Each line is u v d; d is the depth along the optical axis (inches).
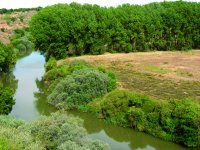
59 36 3481.8
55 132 1330.0
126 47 3946.9
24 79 2864.2
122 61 3400.6
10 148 1053.8
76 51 3710.6
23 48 4505.4
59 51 3499.0
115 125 1823.3
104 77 2249.0
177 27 4119.1
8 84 2701.8
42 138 1300.4
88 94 2123.5
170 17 4111.7
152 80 2583.7
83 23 3656.5
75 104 2082.9
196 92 2229.3
